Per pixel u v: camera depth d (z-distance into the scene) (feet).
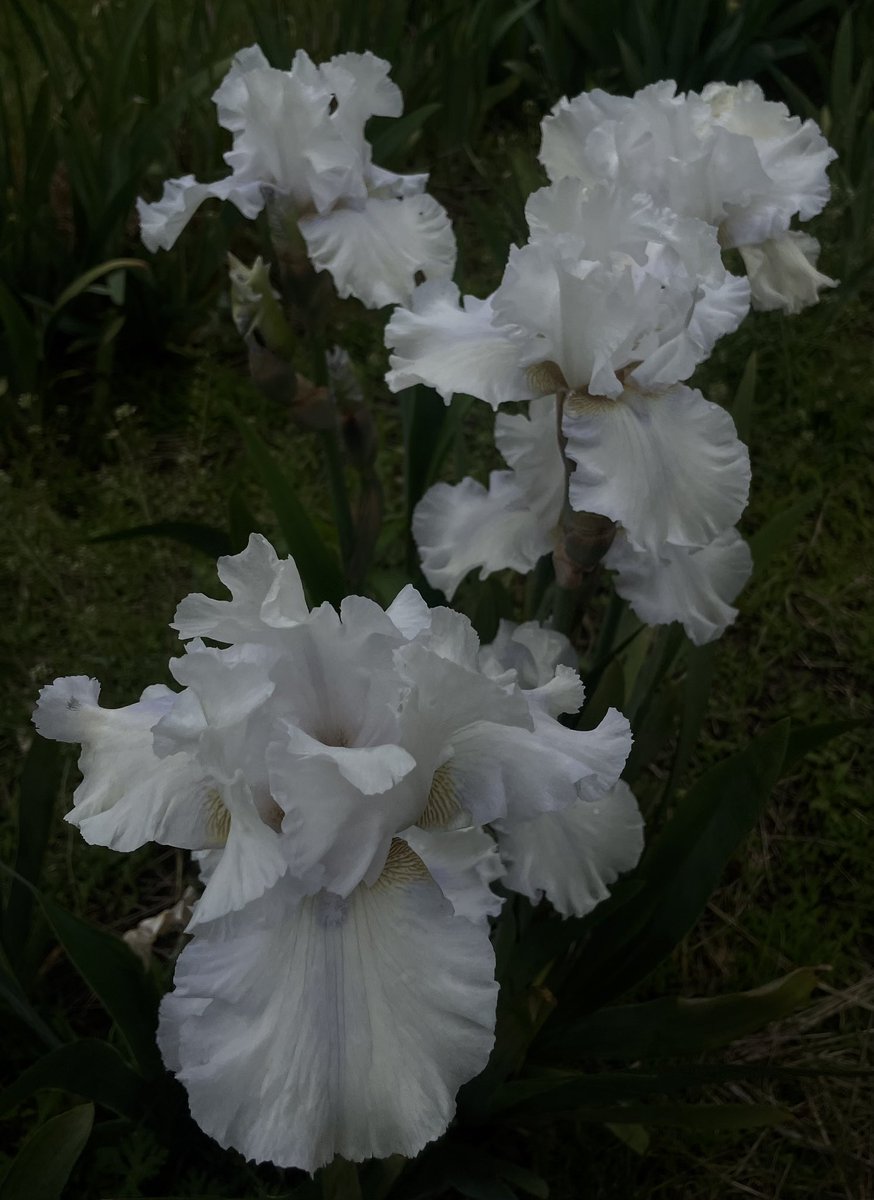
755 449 2.66
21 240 2.70
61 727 1.02
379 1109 0.88
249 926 0.90
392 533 2.28
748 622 2.34
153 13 2.87
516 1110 1.41
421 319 1.33
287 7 3.36
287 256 1.69
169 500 2.54
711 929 1.86
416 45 3.19
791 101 3.56
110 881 1.88
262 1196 1.20
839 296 2.83
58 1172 1.10
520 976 1.41
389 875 0.96
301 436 2.73
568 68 3.58
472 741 0.96
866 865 1.94
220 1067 0.89
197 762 0.91
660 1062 1.65
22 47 3.42
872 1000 1.75
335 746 0.96
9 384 2.69
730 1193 1.56
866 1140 1.62
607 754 1.00
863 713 2.18
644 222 1.22
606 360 1.16
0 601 2.33
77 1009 1.71
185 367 2.93
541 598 1.60
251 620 0.94
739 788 1.30
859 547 2.49
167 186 1.71
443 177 3.45
